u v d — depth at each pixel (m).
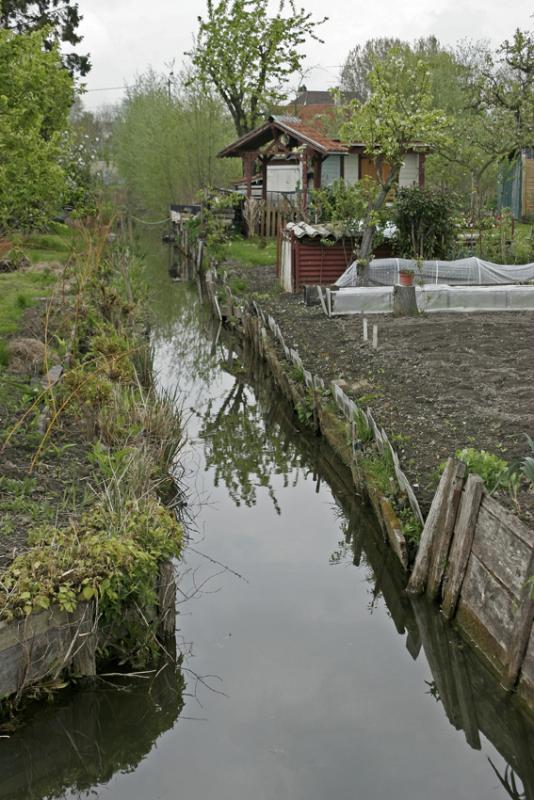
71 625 5.94
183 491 10.28
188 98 46.91
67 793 5.47
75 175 22.66
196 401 15.46
